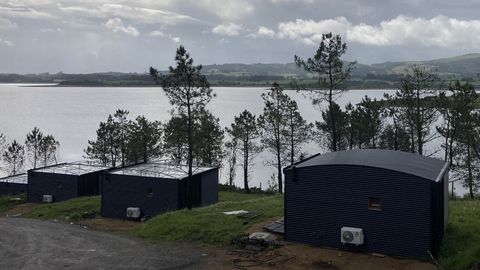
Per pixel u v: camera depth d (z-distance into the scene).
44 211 40.53
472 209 27.28
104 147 63.69
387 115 50.81
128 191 37.16
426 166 22.66
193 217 28.14
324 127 53.97
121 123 64.31
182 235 25.38
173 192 35.97
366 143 52.62
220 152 58.69
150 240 25.52
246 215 27.55
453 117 42.38
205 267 19.95
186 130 35.91
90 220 36.19
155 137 58.47
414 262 19.81
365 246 21.22
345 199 21.61
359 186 21.33
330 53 40.44
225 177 85.56
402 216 20.50
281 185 56.75
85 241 25.59
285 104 55.41
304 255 20.98
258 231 24.23
